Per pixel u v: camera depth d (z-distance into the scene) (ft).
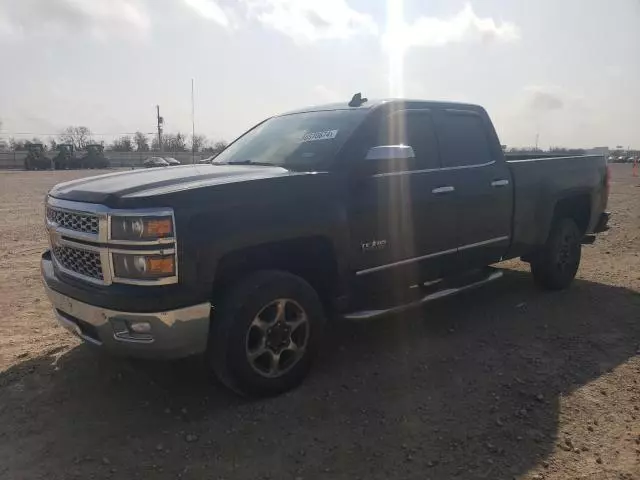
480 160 17.13
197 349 11.10
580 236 21.06
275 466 9.93
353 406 11.96
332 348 15.16
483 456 10.21
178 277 10.59
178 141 289.12
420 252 15.08
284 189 12.17
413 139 15.38
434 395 12.46
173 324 10.61
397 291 14.83
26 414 11.62
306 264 13.43
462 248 16.34
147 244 10.40
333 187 13.05
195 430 11.03
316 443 10.61
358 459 10.12
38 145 214.90
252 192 11.65
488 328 16.65
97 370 13.57
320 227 12.56
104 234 10.72
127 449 10.41
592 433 11.03
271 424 11.25
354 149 13.85
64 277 12.01
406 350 14.99
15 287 21.90
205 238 10.83
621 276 22.94
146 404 12.04
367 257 13.79
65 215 11.84
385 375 13.46
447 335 16.08
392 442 10.65
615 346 15.31
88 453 10.28
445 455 10.24
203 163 16.65
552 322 17.15
